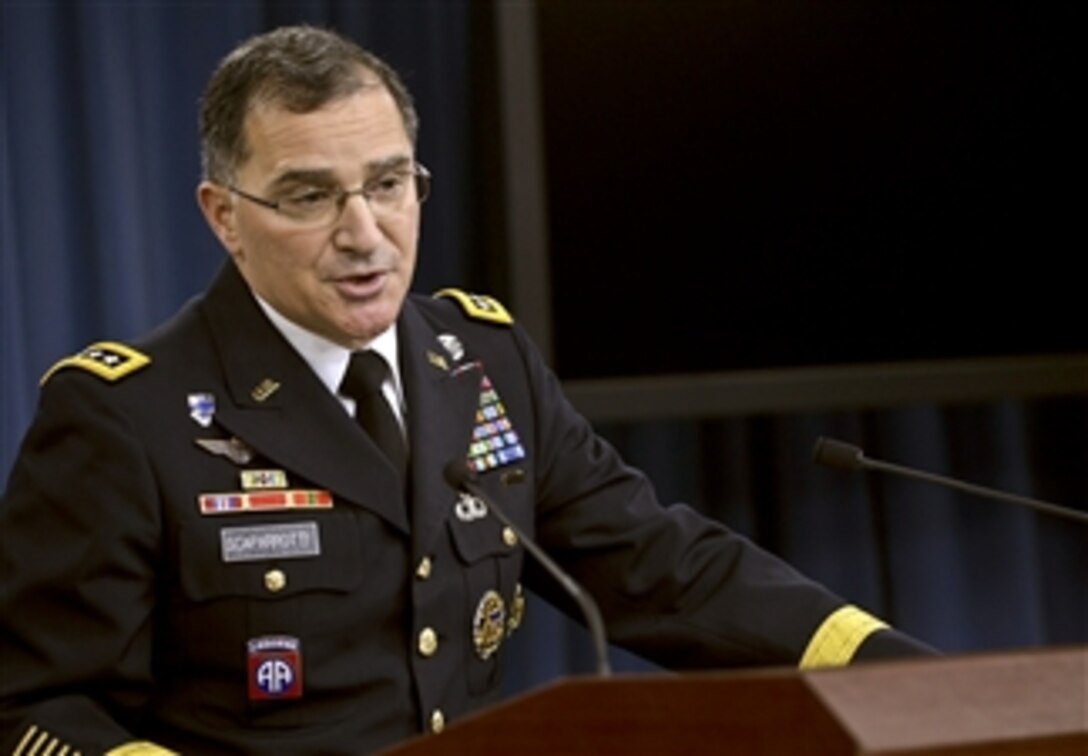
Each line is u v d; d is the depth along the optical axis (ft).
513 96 31.78
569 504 23.44
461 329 23.41
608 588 23.26
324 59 20.06
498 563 21.86
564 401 24.16
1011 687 13.34
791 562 35.73
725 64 32.99
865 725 12.80
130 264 31.55
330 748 20.27
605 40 32.40
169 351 21.21
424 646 20.94
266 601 20.24
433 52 33.32
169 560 20.25
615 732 13.29
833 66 33.45
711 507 35.58
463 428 22.12
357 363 21.50
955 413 36.60
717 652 22.50
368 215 20.06
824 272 33.58
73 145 31.63
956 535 36.47
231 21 32.30
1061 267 34.45
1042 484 37.11
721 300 33.19
